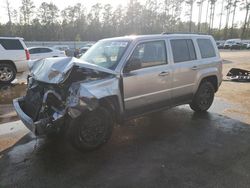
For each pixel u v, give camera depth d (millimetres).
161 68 4742
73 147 3902
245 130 4828
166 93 4926
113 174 3299
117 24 68375
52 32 64562
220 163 3564
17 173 3322
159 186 3033
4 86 9352
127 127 5016
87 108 3555
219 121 5359
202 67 5641
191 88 5488
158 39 4816
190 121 5371
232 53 32969
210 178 3191
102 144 4070
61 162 3617
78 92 3504
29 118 3801
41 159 3705
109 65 4215
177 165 3516
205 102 6012
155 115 5793
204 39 5895
